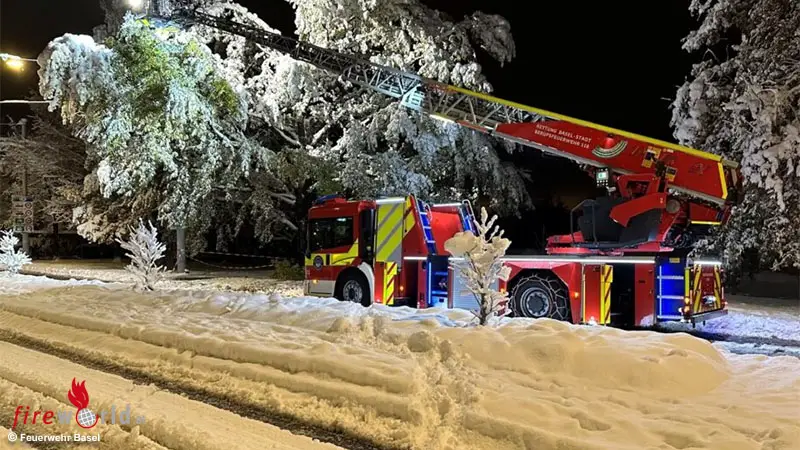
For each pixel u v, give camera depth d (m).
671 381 5.31
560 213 25.84
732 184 10.48
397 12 20.41
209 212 22.03
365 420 4.95
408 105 15.39
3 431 4.78
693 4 17.03
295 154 21.19
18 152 29.97
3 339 8.56
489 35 20.86
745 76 15.54
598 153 11.48
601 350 5.81
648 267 10.10
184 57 19.78
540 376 5.65
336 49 21.06
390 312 8.93
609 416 4.62
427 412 4.92
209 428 4.83
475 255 7.49
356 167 19.92
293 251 27.14
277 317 8.62
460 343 6.42
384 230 12.63
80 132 21.34
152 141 19.28
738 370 5.95
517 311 11.01
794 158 14.12
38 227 33.66
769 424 4.41
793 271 23.27
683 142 16.72
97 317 8.73
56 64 18.64
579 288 10.39
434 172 21.06
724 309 10.92
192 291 11.23
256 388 5.75
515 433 4.42
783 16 15.20
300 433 4.80
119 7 23.94
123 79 19.33
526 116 13.19
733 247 16.44
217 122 20.27
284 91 21.03
